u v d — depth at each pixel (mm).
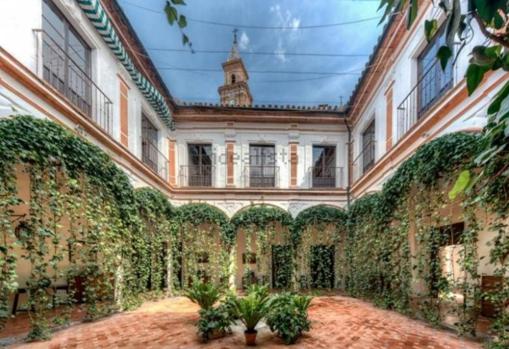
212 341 3904
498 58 1194
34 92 4043
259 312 3807
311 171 10227
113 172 5438
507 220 3482
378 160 7227
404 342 3793
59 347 3676
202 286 5586
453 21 1045
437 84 5262
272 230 9102
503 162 1979
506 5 992
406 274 5340
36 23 4254
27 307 3967
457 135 4031
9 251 3777
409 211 5328
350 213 8375
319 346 3705
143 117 8352
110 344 3795
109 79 6297
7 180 3527
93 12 5320
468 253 3859
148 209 6801
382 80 7504
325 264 8992
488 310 4727
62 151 4289
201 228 9086
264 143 10273
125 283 5852
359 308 6020
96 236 4949
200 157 10219
